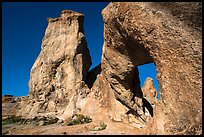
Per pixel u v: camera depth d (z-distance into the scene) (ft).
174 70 55.01
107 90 91.20
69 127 81.61
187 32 53.72
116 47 78.69
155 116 57.36
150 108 94.73
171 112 53.47
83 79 108.78
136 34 64.39
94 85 104.12
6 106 124.16
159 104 57.41
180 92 52.95
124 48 76.28
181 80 53.31
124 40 73.56
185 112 51.03
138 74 88.84
